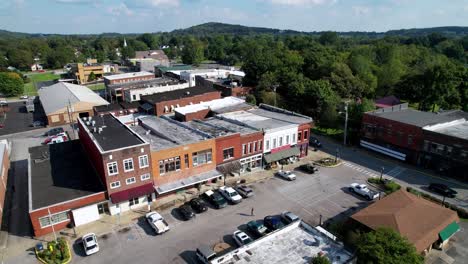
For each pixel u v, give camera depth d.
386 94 112.06
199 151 49.47
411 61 138.62
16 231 40.06
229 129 58.03
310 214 43.31
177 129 57.91
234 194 46.44
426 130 57.44
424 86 87.44
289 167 58.81
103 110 82.12
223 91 108.00
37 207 38.56
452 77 82.31
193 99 82.38
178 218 42.41
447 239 36.34
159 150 45.44
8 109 108.50
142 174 44.53
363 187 48.59
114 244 37.19
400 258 26.12
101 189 42.75
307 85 91.75
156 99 79.81
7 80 128.50
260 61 111.94
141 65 183.25
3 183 48.56
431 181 53.53
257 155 56.69
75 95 101.00
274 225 39.19
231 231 39.47
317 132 80.81
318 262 26.36
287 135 59.53
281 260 28.84
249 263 28.56
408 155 61.44
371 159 63.34
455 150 53.84
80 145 58.91
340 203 46.12
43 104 98.50
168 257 34.91
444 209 37.72
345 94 96.56
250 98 95.19
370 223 35.03
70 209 40.03
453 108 85.12
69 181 45.03
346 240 35.88
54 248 35.59
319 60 111.94
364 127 69.25
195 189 49.88
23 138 78.06
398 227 33.69
